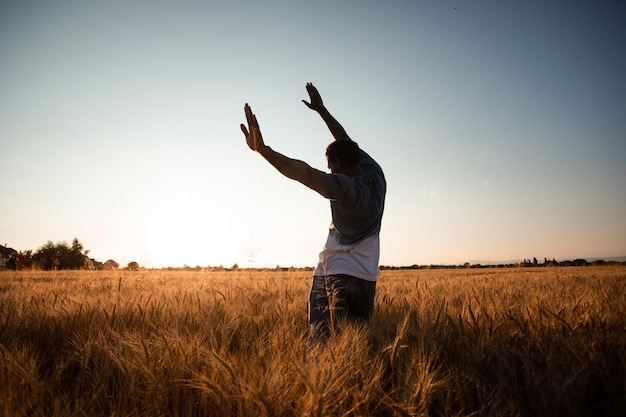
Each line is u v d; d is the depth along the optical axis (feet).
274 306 13.34
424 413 5.20
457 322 8.66
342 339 7.13
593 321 8.74
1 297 14.43
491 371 6.41
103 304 14.14
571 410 5.28
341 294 8.71
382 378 6.89
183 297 16.39
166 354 6.95
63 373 7.73
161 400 5.75
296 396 5.89
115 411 5.79
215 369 6.25
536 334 7.92
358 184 8.47
